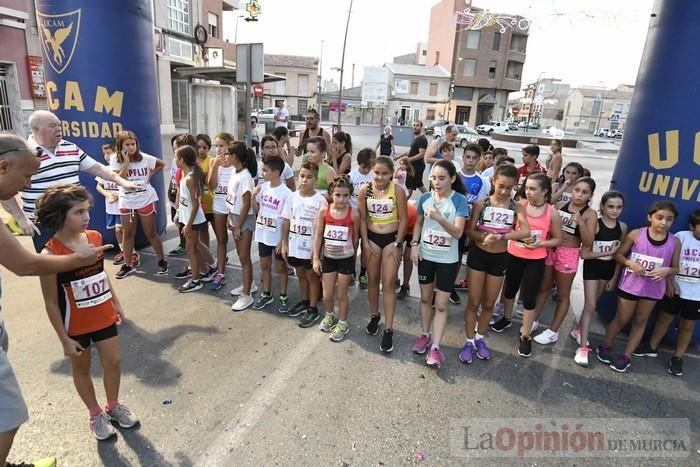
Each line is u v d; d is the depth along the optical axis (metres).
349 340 3.71
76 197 2.06
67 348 2.18
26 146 1.91
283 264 4.11
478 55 47.31
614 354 3.63
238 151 4.03
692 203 3.32
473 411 2.88
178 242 5.98
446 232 3.19
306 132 6.39
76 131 5.04
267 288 4.24
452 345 3.71
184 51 20.69
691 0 3.24
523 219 3.20
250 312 4.13
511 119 57.53
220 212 4.49
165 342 3.53
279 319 4.02
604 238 3.43
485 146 6.39
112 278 4.75
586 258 3.47
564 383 3.24
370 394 2.99
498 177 3.16
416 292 4.77
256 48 6.91
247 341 3.61
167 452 2.41
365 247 3.56
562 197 5.24
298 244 3.79
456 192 3.21
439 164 3.16
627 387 3.22
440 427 2.71
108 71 4.96
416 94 49.31
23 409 1.82
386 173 3.37
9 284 4.43
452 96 48.78
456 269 3.28
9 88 11.98
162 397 2.86
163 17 18.91
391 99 49.16
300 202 3.74
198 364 3.25
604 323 4.18
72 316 2.22
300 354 3.45
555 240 3.33
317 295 3.98
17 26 11.76
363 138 26.34
